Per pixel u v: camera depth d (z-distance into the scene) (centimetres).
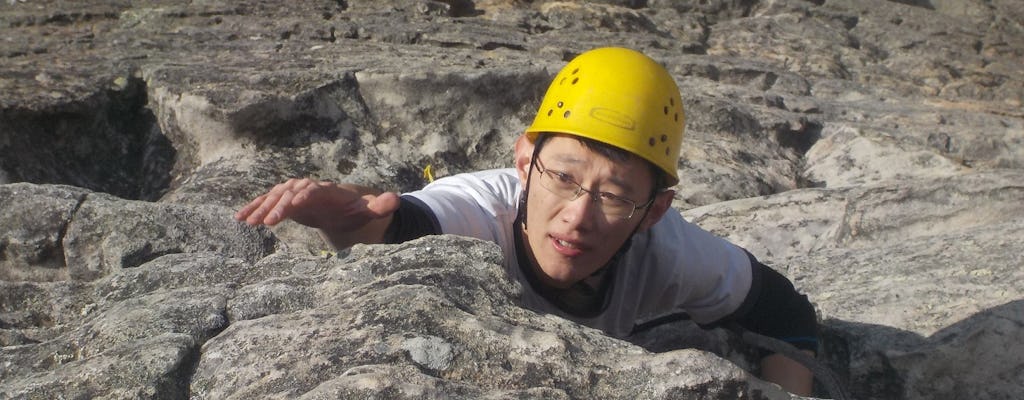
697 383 218
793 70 838
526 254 297
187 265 268
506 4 835
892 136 637
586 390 217
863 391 380
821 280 431
